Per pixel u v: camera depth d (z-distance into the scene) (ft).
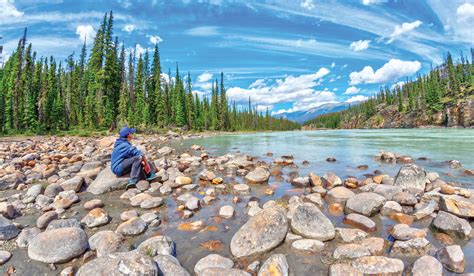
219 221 16.92
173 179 27.96
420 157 44.73
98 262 10.09
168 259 11.22
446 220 14.49
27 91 151.33
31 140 89.71
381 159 43.68
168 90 238.48
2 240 13.99
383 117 414.21
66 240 12.46
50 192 22.13
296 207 15.64
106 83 148.46
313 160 44.14
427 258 10.89
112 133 133.18
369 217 17.34
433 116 310.45
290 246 13.34
